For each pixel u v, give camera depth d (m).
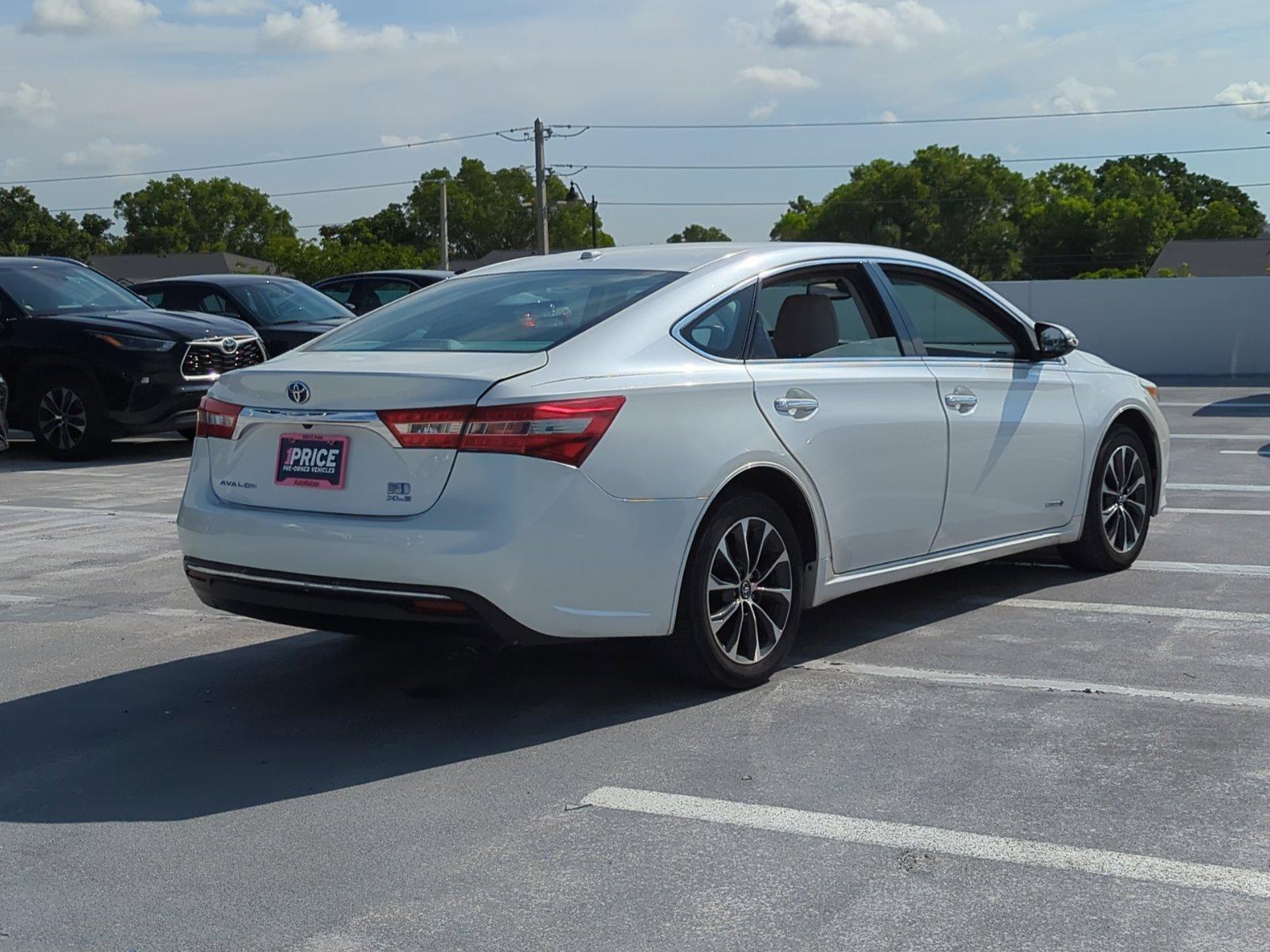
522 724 4.30
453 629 3.99
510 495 3.93
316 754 4.08
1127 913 2.90
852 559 4.91
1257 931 2.81
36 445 13.36
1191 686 4.55
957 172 96.88
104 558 7.21
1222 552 6.88
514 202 130.75
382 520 4.04
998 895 3.00
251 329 12.89
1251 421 14.04
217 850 3.38
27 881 3.22
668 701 4.48
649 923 2.91
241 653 5.27
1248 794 3.56
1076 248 99.50
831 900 2.99
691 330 4.48
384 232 129.38
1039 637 5.23
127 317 12.25
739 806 3.56
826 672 4.79
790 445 4.58
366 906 3.03
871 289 5.19
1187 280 23.22
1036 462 5.73
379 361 4.30
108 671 5.05
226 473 4.43
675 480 4.22
